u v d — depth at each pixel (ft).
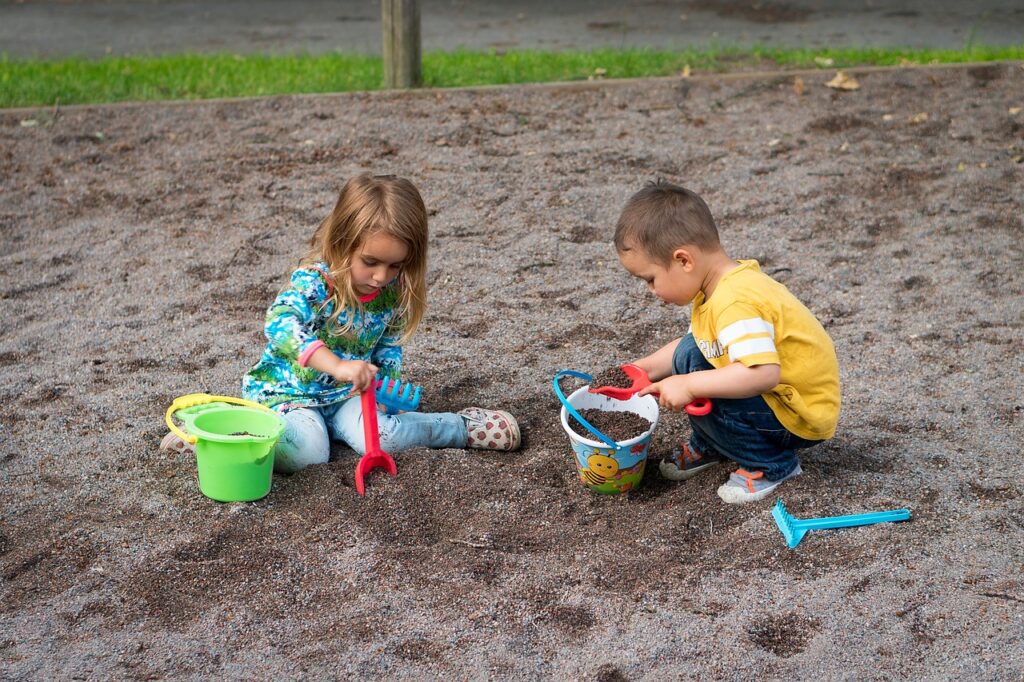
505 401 11.74
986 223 16.14
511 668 7.70
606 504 9.68
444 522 9.36
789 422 9.21
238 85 23.56
